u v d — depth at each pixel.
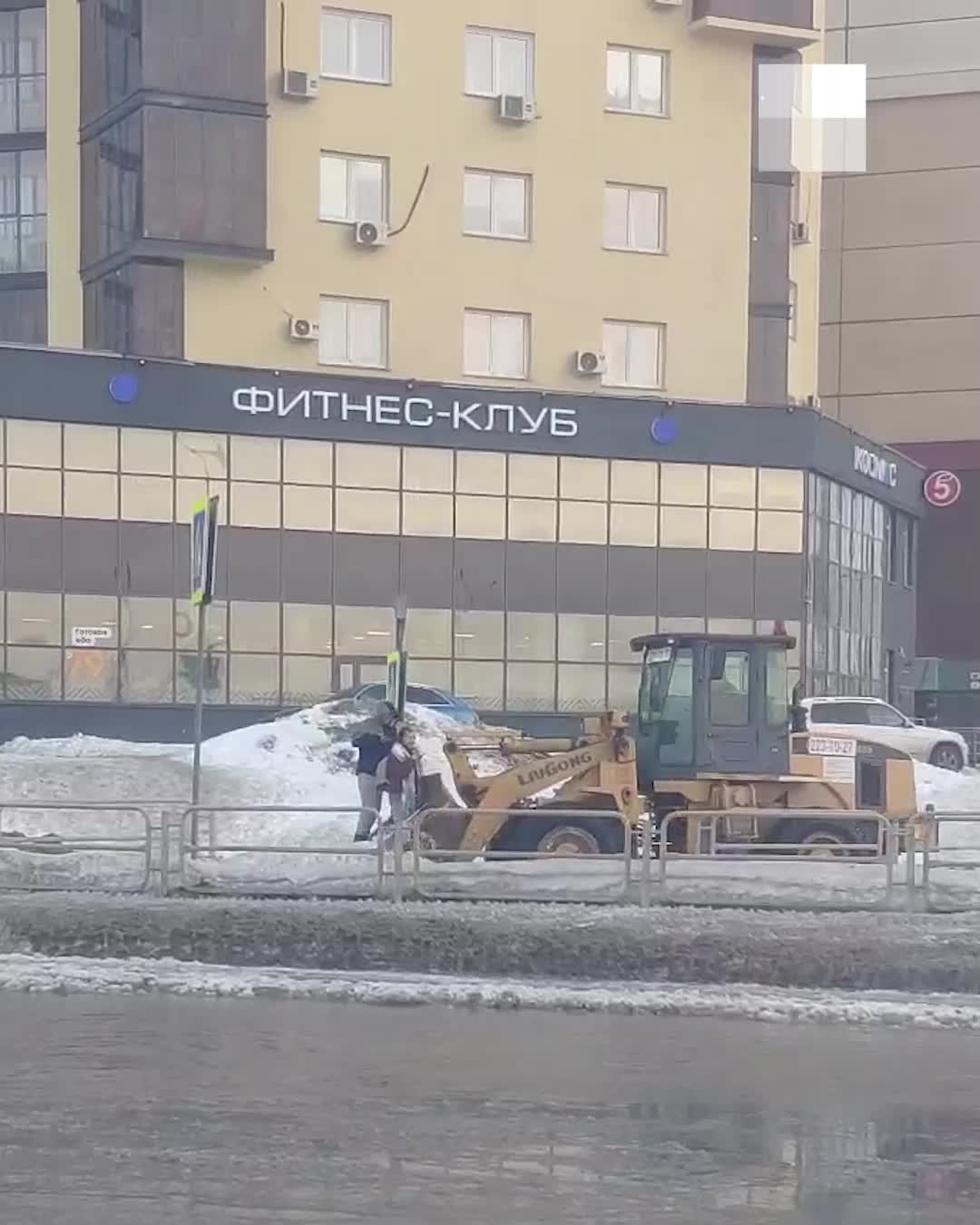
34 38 41.41
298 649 35.22
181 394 34.41
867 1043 9.99
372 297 37.53
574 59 39.16
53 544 33.66
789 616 38.28
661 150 39.81
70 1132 7.56
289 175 36.81
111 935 12.77
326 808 15.02
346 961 12.48
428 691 31.98
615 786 16.59
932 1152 7.48
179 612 34.47
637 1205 6.59
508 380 38.69
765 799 17.30
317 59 37.00
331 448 35.53
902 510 46.50
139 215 35.41
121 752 28.45
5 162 41.56
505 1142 7.51
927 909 13.99
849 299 57.69
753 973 12.03
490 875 14.42
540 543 36.81
